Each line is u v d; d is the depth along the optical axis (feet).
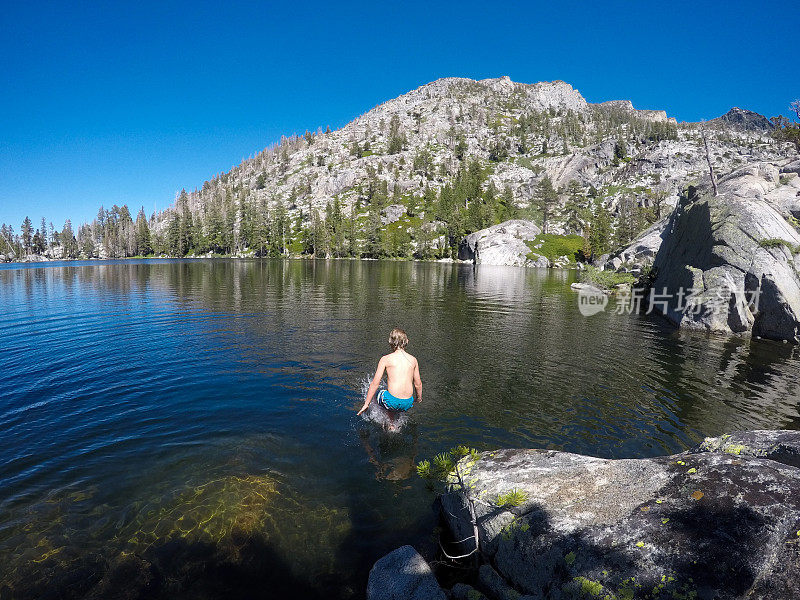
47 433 24.77
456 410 29.30
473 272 242.58
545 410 29.86
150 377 35.55
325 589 14.05
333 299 93.40
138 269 228.22
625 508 12.73
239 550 15.55
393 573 14.08
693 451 18.51
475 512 15.35
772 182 113.19
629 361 44.88
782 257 62.85
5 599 13.04
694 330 65.87
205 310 74.08
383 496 19.08
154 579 14.10
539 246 397.60
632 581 10.53
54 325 59.06
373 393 26.63
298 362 40.29
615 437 25.85
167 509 17.57
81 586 13.69
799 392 36.04
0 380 34.76
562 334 58.80
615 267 192.24
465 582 14.52
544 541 12.64
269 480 19.93
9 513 17.15
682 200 137.28
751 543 10.29
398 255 478.18
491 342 51.75
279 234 544.21
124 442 23.65
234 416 27.40
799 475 12.09
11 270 219.61
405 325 61.77
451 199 558.15
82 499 18.21
